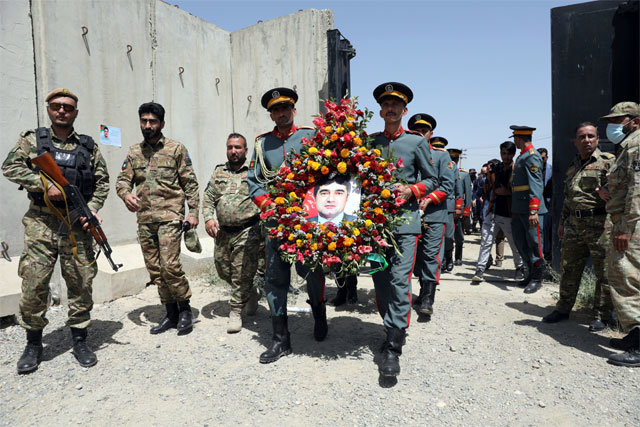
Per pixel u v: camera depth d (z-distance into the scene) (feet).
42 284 10.64
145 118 12.74
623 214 10.87
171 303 13.39
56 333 13.03
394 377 9.53
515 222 18.48
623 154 10.98
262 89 26.89
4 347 11.98
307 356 11.19
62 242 10.77
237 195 13.25
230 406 8.75
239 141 13.80
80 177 10.93
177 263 12.71
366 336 12.60
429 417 8.22
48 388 9.64
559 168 19.74
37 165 9.98
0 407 8.86
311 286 11.87
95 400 9.09
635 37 18.44
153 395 9.27
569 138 19.47
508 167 19.30
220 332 13.10
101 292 16.33
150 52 22.31
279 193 10.89
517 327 13.21
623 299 10.91
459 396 9.00
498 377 9.84
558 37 19.61
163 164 12.96
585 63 19.20
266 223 11.19
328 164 10.69
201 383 9.77
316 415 8.34
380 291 11.22
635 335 10.73
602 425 7.88
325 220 10.36
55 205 10.65
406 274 10.50
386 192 10.09
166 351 11.65
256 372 10.27
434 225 14.62
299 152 11.33
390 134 11.66
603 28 18.88
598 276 13.08
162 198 12.94
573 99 19.42
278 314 11.16
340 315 14.75
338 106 10.80
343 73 24.27
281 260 11.05
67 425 8.18
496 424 7.98
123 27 20.75
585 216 13.06
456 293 17.65
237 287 13.07
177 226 13.04
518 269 20.47
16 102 16.33
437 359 10.85
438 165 14.92
